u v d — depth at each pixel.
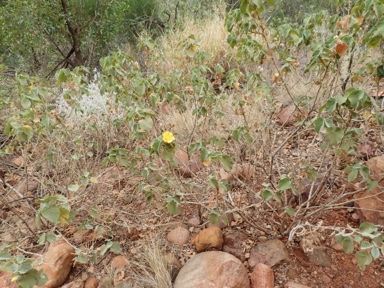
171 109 3.07
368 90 2.19
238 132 1.71
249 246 1.76
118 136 2.76
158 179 1.88
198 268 1.59
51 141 2.19
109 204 2.16
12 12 4.12
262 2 1.42
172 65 3.52
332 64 1.61
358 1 1.40
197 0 5.80
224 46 3.98
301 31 1.82
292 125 2.63
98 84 3.27
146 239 1.90
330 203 1.62
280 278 1.59
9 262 1.22
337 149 1.48
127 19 5.11
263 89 2.12
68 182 2.21
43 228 2.00
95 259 1.62
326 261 1.66
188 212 2.08
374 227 1.25
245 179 2.07
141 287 1.61
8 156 2.86
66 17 4.22
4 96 2.96
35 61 4.44
